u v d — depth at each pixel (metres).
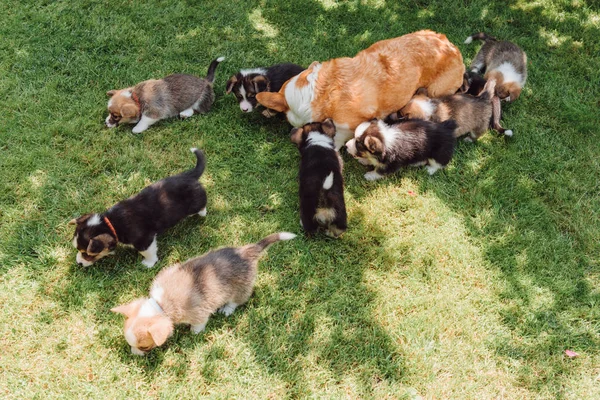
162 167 2.26
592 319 2.00
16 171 2.19
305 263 2.06
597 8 2.94
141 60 2.58
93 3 2.75
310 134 2.18
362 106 2.23
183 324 1.94
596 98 2.56
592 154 2.36
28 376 1.84
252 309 1.98
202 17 2.76
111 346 1.90
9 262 2.01
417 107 2.29
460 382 1.89
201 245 2.10
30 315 1.93
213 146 2.33
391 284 2.04
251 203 2.19
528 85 2.60
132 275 2.01
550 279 2.06
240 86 2.39
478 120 2.34
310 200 2.07
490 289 2.04
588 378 1.90
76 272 2.01
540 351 1.94
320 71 2.23
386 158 2.20
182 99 2.38
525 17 2.90
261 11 2.82
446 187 2.27
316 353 1.92
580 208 2.22
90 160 2.25
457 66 2.35
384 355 1.92
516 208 2.22
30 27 2.63
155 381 1.86
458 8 2.91
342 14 2.85
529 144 2.39
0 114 2.33
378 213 2.19
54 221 2.10
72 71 2.50
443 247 2.12
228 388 1.86
